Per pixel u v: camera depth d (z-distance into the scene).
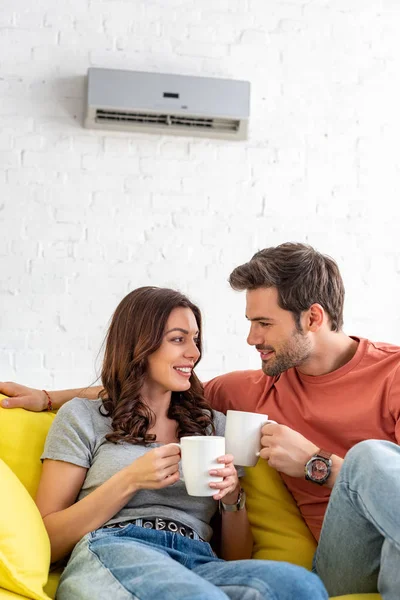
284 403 2.18
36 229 3.61
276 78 3.85
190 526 1.92
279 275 2.14
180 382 2.08
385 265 3.85
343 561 1.80
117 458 1.94
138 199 3.70
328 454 1.94
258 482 2.12
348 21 3.92
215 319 3.70
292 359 2.14
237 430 1.95
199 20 3.80
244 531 1.99
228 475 1.82
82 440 1.98
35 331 3.57
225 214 3.76
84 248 3.64
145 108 3.62
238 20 3.84
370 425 2.08
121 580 1.59
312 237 3.81
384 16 3.96
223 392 2.28
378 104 3.92
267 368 2.17
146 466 1.81
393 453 1.75
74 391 2.21
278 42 3.86
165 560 1.62
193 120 3.71
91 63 3.71
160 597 1.50
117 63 3.73
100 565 1.67
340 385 2.14
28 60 3.66
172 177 3.73
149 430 2.07
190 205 3.73
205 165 3.76
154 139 3.74
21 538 1.64
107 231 3.66
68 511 1.83
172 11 3.79
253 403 2.22
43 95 3.66
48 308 3.59
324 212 3.83
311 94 3.87
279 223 3.79
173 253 3.70
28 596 1.61
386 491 1.66
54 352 3.58
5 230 3.58
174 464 1.83
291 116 3.85
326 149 3.86
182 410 2.13
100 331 3.62
